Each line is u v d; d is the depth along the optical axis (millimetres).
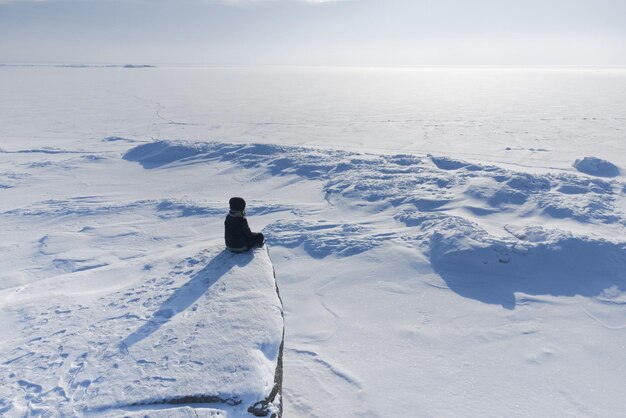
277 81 129500
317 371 4625
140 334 3264
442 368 4602
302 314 5859
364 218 9359
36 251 8477
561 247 6676
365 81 135250
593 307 5707
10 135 30469
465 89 91875
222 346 3043
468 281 6363
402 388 4305
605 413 3943
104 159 16344
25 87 88375
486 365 4637
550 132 31438
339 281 6621
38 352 3135
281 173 13484
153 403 2580
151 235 9188
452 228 7520
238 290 3820
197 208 10570
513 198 9258
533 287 6168
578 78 158125
